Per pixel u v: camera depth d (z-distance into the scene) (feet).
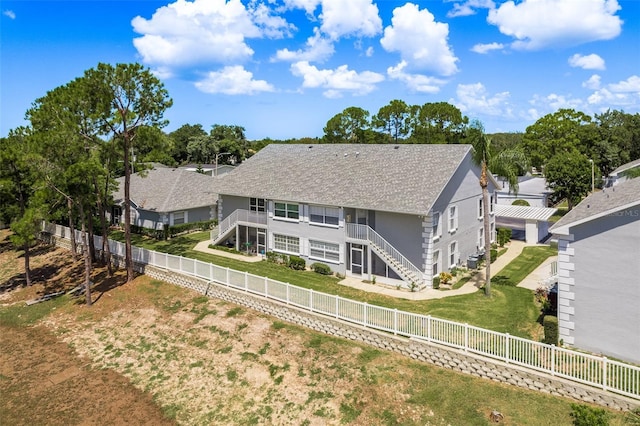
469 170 113.39
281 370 68.59
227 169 280.51
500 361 59.82
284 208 117.29
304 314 80.69
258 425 58.18
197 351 77.92
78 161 102.94
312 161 127.75
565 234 63.00
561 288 63.98
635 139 291.79
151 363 76.74
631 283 58.18
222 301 95.81
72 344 86.89
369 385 61.72
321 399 60.80
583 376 53.93
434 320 65.77
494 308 81.15
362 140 307.37
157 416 62.69
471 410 54.54
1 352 84.79
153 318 93.15
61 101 99.55
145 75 105.60
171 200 156.97
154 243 145.28
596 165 253.44
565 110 256.11
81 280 121.60
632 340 58.49
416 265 96.27
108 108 104.47
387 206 95.40
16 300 113.39
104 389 70.23
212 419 60.80
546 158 254.47
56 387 71.51
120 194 175.01
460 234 110.42
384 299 87.45
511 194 193.06
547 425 50.57
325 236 107.55
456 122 274.36
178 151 407.44
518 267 110.42
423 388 59.77
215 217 171.42
